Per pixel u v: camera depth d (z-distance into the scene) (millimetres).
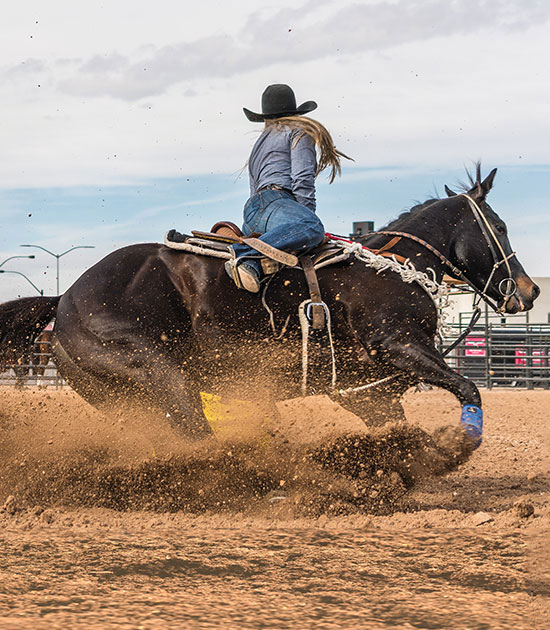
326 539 4641
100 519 5164
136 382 5602
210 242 5832
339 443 5844
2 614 3246
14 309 6086
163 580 3771
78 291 5793
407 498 5828
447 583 3740
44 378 11719
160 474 5648
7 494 5641
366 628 3117
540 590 3617
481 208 6625
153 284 5723
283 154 6059
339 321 5785
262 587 3666
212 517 5316
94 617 3217
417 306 5883
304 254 5844
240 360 5801
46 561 4094
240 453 5777
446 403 13703
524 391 17891
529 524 5039
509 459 7945
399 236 6250
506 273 6621
